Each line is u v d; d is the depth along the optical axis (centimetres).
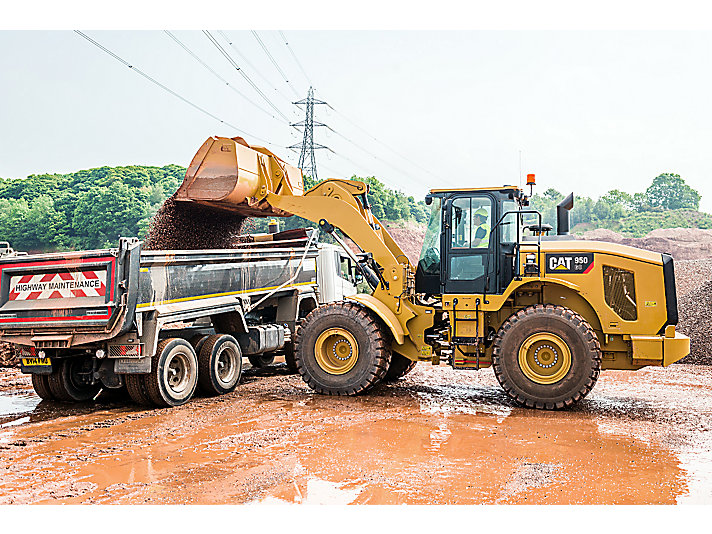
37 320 762
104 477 522
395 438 654
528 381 806
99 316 738
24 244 8688
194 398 874
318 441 639
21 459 576
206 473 532
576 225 8694
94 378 803
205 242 1023
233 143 912
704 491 495
